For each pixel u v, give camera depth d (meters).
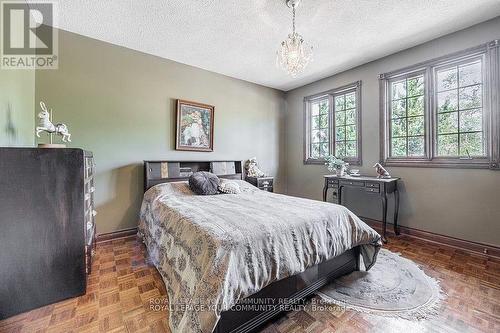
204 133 3.74
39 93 2.49
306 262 1.59
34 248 1.57
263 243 1.42
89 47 2.76
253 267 1.32
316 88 4.34
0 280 1.47
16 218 1.52
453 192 2.71
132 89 3.07
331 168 3.77
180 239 1.62
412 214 3.07
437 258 2.41
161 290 1.81
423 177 2.97
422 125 3.03
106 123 2.88
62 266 1.66
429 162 2.90
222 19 2.41
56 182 1.65
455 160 2.72
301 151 4.65
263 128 4.59
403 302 1.67
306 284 1.67
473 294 1.76
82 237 1.74
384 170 3.16
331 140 4.13
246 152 4.33
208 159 3.81
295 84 4.54
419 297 1.72
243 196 2.76
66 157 1.69
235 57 3.32
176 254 1.63
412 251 2.60
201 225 1.55
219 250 1.27
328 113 4.20
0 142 1.58
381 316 1.52
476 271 2.12
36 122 2.46
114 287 1.84
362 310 1.59
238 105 4.20
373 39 2.84
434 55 2.84
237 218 1.69
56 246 1.64
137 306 1.61
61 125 2.06
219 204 2.25
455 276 2.04
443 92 2.86
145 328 1.41
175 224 1.80
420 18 2.42
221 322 1.22
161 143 3.33
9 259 1.50
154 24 2.51
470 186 2.59
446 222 2.77
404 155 3.21
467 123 2.67
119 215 2.99
